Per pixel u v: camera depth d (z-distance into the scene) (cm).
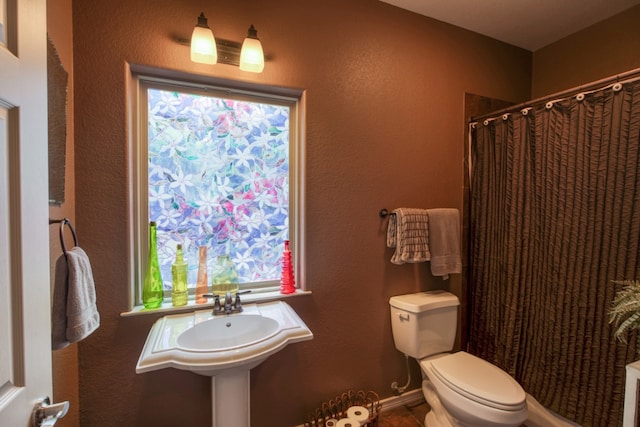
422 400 189
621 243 130
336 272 165
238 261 154
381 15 172
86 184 120
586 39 198
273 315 131
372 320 175
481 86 205
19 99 55
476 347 195
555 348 152
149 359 96
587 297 141
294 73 151
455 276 200
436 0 171
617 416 131
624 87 129
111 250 124
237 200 152
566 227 148
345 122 164
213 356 97
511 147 173
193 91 142
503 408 123
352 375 171
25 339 56
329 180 162
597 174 137
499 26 196
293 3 151
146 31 126
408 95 181
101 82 121
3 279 51
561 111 150
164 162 139
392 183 178
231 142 150
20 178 55
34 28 60
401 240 168
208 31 123
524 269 167
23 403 54
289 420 156
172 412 134
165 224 140
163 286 140
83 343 120
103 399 124
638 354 122
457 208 199
